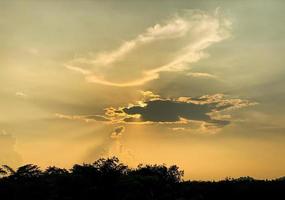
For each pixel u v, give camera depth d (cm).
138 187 8669
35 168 9294
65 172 9194
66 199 8406
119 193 8612
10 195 8588
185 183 9794
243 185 9481
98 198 8550
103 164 8906
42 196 8619
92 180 8719
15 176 9038
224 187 9431
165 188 9050
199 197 9081
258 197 9125
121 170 9038
